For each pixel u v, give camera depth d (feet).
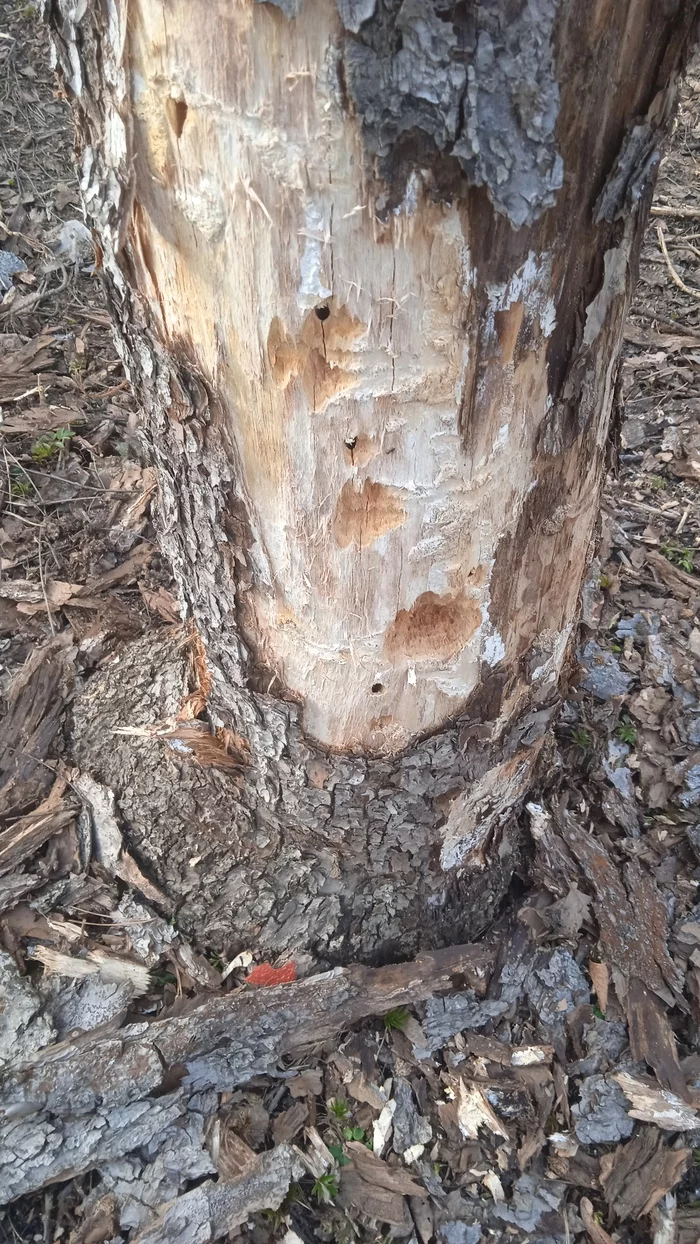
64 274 4.56
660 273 5.03
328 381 1.48
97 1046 1.93
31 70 5.67
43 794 2.48
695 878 2.52
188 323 1.53
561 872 2.45
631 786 2.72
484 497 1.64
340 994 2.12
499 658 1.91
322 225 1.31
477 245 1.33
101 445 3.74
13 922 2.21
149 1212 1.78
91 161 1.51
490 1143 2.05
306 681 1.92
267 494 1.67
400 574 1.72
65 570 3.19
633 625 3.23
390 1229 1.90
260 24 1.17
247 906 2.27
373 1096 2.09
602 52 1.22
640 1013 2.20
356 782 2.06
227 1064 2.01
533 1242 1.89
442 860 2.23
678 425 4.10
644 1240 1.90
